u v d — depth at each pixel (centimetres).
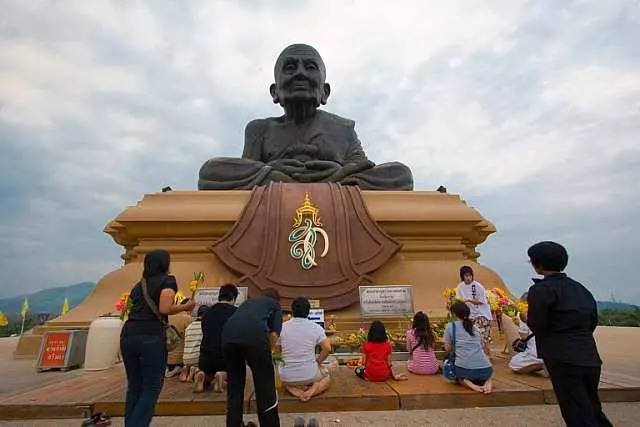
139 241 1261
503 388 582
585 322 395
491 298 946
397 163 1530
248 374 721
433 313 1089
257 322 445
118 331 855
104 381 695
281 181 1469
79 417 531
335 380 652
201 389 593
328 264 1141
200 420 514
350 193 1295
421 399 556
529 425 477
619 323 2270
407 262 1250
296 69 1777
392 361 843
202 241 1258
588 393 399
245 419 509
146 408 403
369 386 609
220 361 579
